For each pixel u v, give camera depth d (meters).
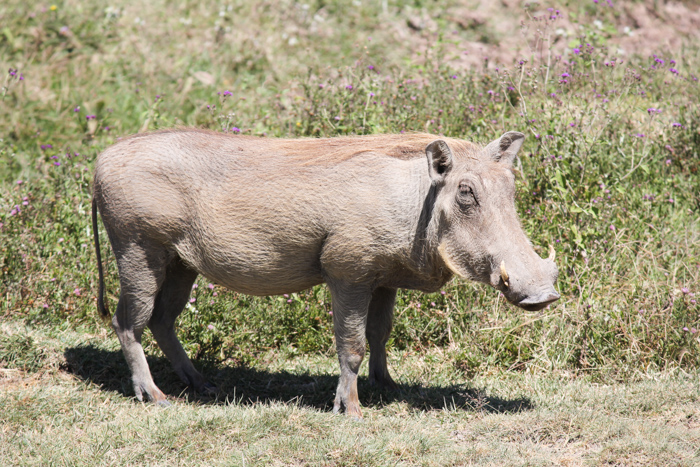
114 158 13.12
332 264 12.17
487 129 20.69
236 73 29.34
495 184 11.36
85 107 25.73
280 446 10.68
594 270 16.20
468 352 15.20
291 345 16.30
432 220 11.70
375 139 12.62
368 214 11.84
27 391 12.80
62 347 14.54
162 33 31.20
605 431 11.02
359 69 24.33
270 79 28.25
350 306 12.30
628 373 14.09
